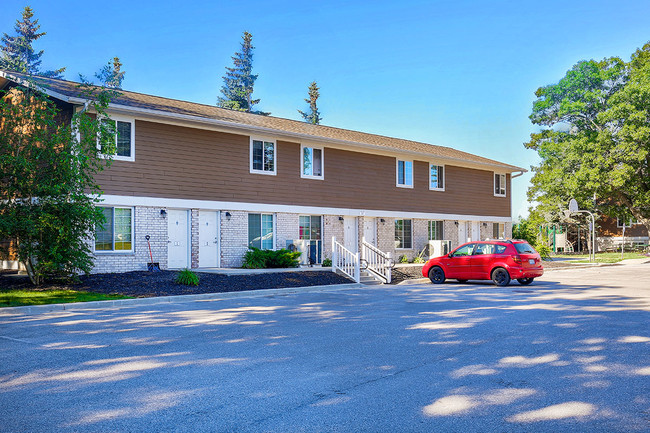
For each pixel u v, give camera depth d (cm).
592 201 4356
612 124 3859
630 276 2370
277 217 2420
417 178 3066
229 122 2183
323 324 1053
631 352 789
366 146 2711
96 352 804
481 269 1936
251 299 1490
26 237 1545
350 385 630
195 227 2142
